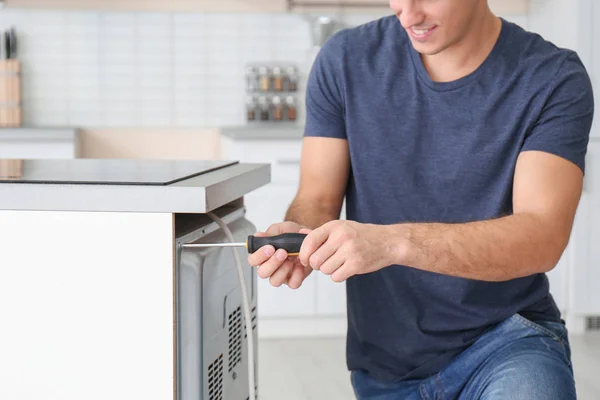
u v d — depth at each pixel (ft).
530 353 5.01
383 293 5.48
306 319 14.08
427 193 5.37
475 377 5.23
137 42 15.84
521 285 5.26
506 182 5.22
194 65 15.99
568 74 5.14
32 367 4.03
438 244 4.34
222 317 4.63
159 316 3.98
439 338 5.36
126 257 3.96
